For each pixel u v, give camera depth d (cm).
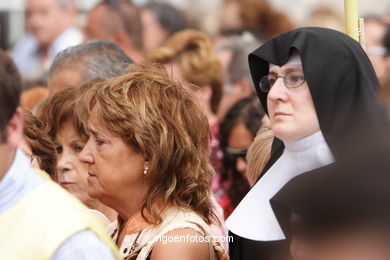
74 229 457
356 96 527
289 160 556
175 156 610
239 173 978
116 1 1312
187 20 1385
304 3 1380
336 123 527
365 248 383
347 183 396
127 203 618
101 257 461
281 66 551
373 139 413
